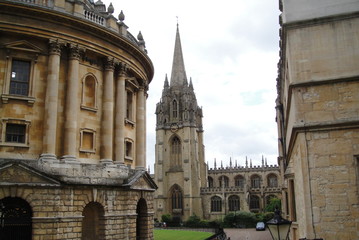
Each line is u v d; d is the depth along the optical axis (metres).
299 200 27.89
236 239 67.88
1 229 30.02
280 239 16.02
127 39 40.81
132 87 45.31
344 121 23.75
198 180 123.81
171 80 139.00
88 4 46.22
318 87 24.83
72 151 34.41
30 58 34.34
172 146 129.62
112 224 35.53
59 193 31.84
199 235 75.25
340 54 24.83
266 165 151.25
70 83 35.41
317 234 23.12
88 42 37.16
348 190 23.17
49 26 34.75
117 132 39.62
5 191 29.64
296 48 25.58
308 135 24.44
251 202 124.69
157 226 110.38
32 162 32.22
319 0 25.80
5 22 33.00
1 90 32.72
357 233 22.59
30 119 33.47
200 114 139.88
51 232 30.66
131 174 39.94
